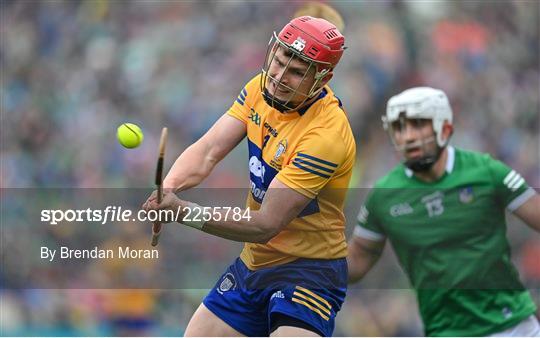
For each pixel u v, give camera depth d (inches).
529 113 1835.6
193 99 1651.1
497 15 1897.1
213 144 499.2
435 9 1844.2
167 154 1557.6
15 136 1622.8
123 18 1766.7
